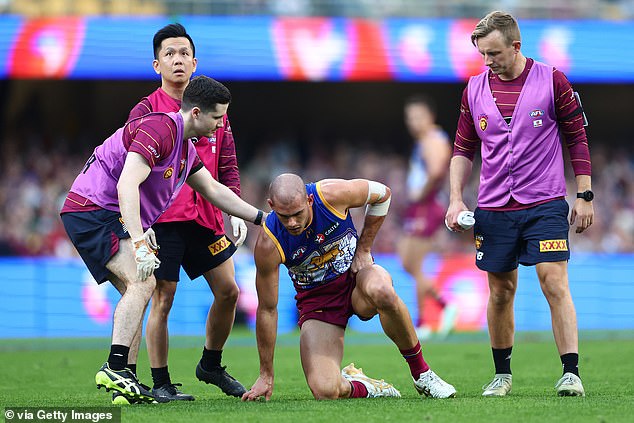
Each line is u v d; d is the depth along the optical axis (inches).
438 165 1775.3
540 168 828.0
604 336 1875.0
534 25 2383.1
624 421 628.4
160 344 848.9
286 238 760.3
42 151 2637.8
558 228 818.8
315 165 2817.4
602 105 2952.8
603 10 2456.9
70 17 2224.4
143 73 2247.8
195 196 860.0
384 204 797.2
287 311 2007.9
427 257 2064.5
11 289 1953.7
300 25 2320.4
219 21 2290.8
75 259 2177.7
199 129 768.3
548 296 818.8
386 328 768.9
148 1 2294.5
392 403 735.1
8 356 1446.9
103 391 936.3
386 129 2898.6
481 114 843.4
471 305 2058.3
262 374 788.6
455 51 2364.7
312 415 661.9
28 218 2415.1
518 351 1475.1
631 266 2134.6
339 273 799.1
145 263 724.0
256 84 2837.1
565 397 774.5
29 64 2203.5
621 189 2787.9
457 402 738.2
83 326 1955.0
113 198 768.9
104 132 2741.1
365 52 2336.4
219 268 876.6
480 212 851.4
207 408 714.8
